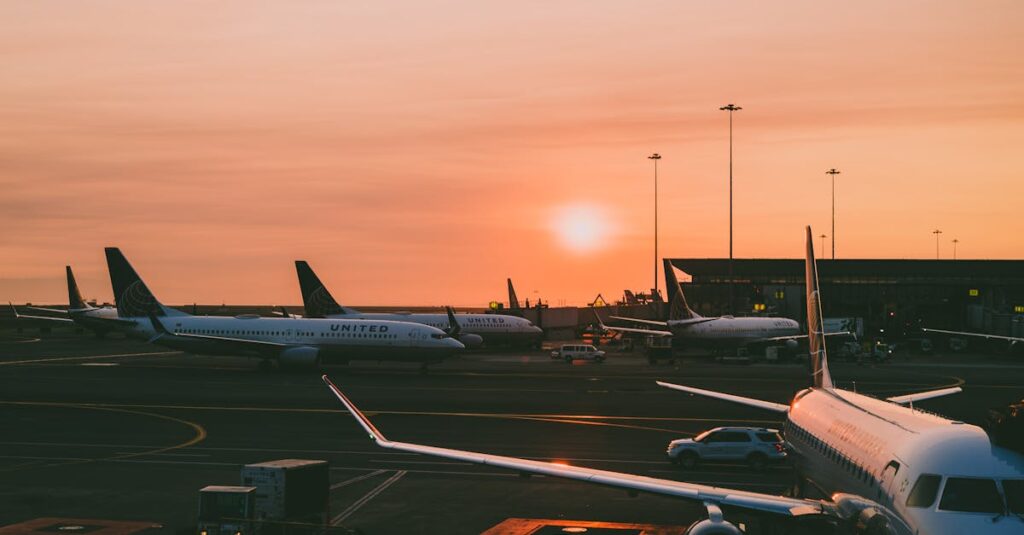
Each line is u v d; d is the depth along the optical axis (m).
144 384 93.81
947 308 197.12
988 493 20.30
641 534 35.53
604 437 60.69
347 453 54.34
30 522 37.38
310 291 142.88
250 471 34.03
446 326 150.12
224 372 107.88
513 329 156.50
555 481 46.12
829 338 150.38
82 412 72.88
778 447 49.34
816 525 25.38
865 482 24.27
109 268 113.88
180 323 111.38
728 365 128.88
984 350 180.00
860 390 91.75
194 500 41.56
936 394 38.31
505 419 69.06
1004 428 21.62
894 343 195.38
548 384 95.75
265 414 71.62
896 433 24.73
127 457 53.00
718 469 49.66
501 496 42.56
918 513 20.59
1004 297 194.75
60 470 48.97
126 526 36.75
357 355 108.81
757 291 186.00
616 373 110.81
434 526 36.78
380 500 41.66
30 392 86.56
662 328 184.62
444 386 93.06
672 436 61.31
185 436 60.78
